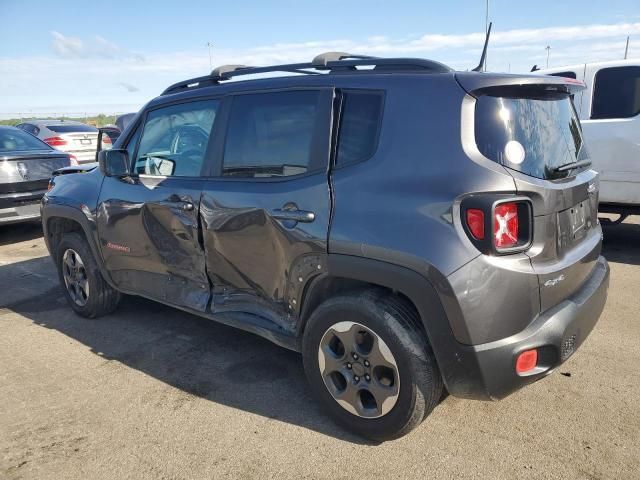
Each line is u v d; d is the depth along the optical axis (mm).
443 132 2451
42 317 4750
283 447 2746
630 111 5719
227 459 2670
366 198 2580
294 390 3316
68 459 2713
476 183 2316
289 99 3016
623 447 2641
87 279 4516
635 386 3211
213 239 3297
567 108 3018
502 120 2457
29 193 7598
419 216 2412
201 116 3504
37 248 7531
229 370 3609
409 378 2494
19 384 3518
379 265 2502
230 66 3627
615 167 5797
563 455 2596
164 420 3031
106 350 3998
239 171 3219
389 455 2648
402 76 2654
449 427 2855
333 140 2787
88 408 3188
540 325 2422
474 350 2340
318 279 2785
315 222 2734
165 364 3730
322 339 2783
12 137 8242
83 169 4938
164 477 2557
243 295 3318
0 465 2682
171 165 3684
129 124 4113
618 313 4332
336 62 2889
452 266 2305
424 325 2434
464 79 2488
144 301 5074
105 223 4109
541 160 2551
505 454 2619
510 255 2354
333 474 2529
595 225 3135
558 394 3146
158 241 3715
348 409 2771
